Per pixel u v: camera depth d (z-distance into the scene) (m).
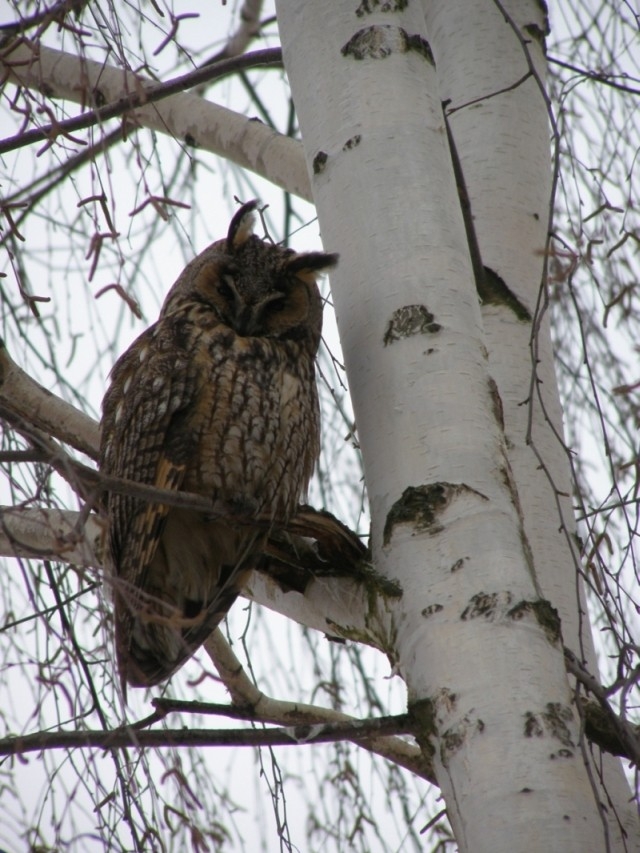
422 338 5.48
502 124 7.68
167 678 6.63
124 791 5.24
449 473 5.16
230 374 6.80
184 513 6.64
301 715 6.88
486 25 8.00
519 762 4.38
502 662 4.62
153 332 7.26
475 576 4.88
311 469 7.23
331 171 5.98
